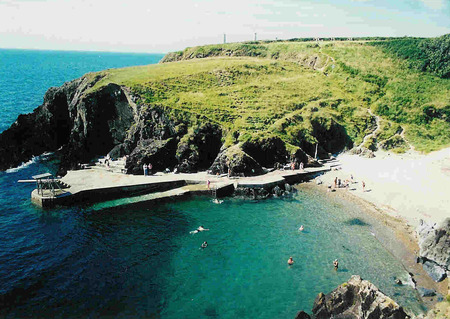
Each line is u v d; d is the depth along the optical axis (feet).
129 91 225.76
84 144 219.41
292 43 402.93
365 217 151.02
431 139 243.40
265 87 282.15
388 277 110.01
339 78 316.40
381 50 342.23
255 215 154.40
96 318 92.89
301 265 117.60
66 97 253.65
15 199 164.14
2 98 428.56
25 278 107.65
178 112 213.25
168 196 167.73
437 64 303.07
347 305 94.73
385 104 276.21
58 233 135.13
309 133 231.09
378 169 205.16
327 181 191.83
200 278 110.42
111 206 159.33
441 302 94.89
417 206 155.33
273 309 97.60
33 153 233.96
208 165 206.18
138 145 206.49
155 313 95.35
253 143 203.92
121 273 111.65
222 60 338.75
